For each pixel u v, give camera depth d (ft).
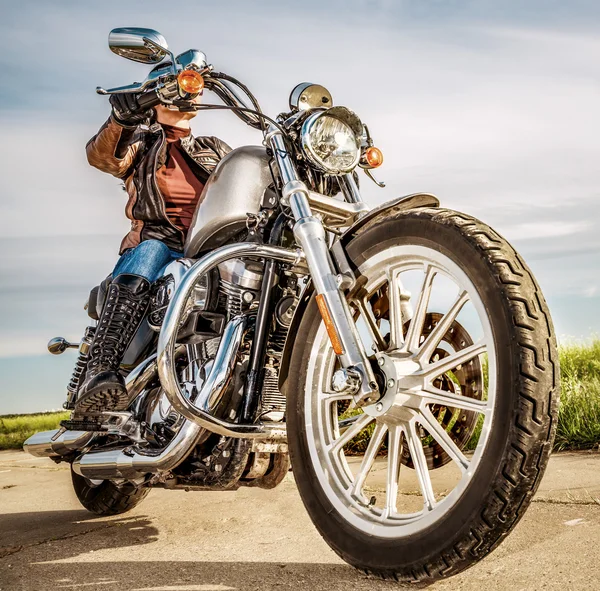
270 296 6.53
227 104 6.97
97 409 7.08
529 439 4.48
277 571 5.82
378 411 5.54
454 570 4.80
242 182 6.89
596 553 5.60
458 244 5.07
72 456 8.43
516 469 4.49
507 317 4.66
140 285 7.34
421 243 5.38
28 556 6.95
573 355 15.26
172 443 6.52
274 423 6.53
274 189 6.82
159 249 7.54
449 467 10.44
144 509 9.31
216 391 6.37
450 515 4.80
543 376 4.54
